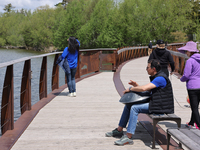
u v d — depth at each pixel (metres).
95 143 3.61
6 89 3.98
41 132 4.05
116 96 6.95
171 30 47.88
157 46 5.58
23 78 5.14
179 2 48.06
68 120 4.71
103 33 59.84
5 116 4.01
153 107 3.46
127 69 13.95
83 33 67.00
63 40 74.38
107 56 12.61
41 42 97.25
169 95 3.50
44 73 6.46
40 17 99.19
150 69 3.54
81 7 78.38
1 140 3.61
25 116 4.84
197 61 3.90
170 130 2.96
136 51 26.12
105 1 63.25
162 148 3.42
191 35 52.44
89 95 7.05
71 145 3.52
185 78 3.92
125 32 57.62
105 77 10.66
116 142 3.54
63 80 16.30
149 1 50.47
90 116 5.00
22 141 3.65
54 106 5.78
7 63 3.63
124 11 54.38
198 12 51.88
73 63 6.64
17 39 112.06
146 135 3.95
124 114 3.79
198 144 2.51
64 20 75.44
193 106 3.94
